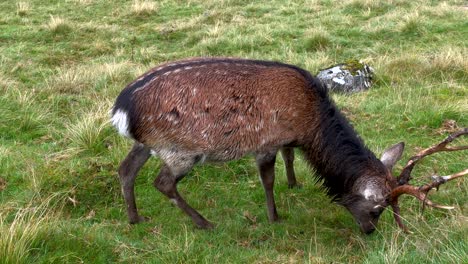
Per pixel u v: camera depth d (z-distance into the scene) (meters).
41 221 4.57
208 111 4.77
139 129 4.86
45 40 11.05
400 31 10.67
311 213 5.28
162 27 11.85
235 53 10.22
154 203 5.56
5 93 7.75
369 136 6.61
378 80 8.34
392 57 9.24
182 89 4.78
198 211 5.42
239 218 5.26
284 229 5.05
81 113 7.44
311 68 8.95
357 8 12.48
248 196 5.66
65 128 7.04
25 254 4.18
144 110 4.80
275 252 4.62
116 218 5.32
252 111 4.82
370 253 4.36
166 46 10.91
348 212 5.30
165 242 4.75
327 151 4.97
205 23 12.06
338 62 9.43
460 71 8.34
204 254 4.54
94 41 10.97
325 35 10.39
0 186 5.63
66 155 6.17
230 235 4.95
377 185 4.66
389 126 6.81
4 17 12.41
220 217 5.31
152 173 5.93
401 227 4.55
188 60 5.02
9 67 9.34
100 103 7.41
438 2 12.68
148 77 4.87
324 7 12.72
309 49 10.27
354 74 8.14
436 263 3.92
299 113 4.94
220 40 10.65
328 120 4.99
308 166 5.28
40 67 9.52
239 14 12.48
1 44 10.77
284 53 9.87
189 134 4.80
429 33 10.51
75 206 5.42
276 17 12.18
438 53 9.07
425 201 4.23
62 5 13.52
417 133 6.60
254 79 4.85
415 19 10.81
